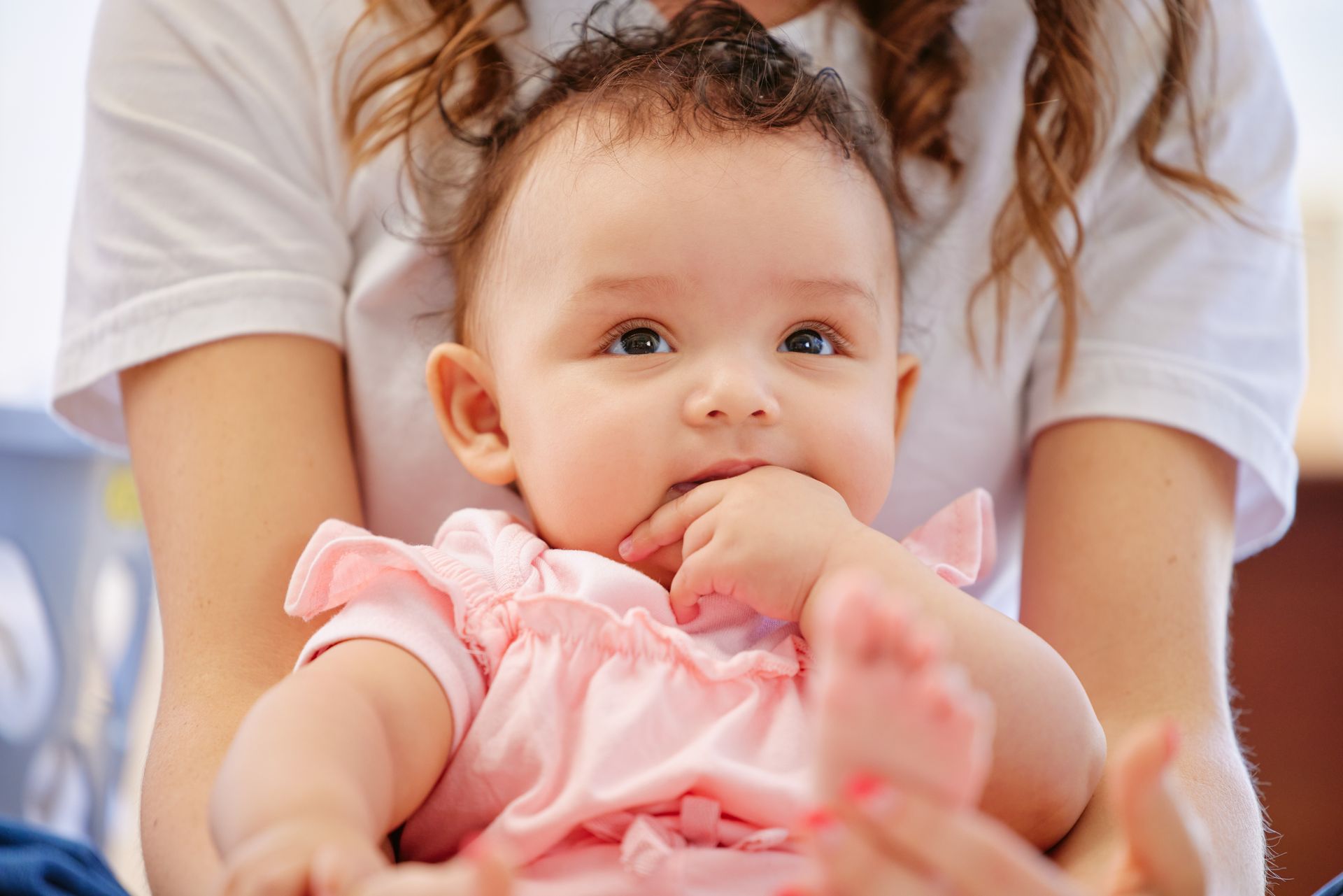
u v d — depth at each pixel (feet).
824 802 1.77
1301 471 7.32
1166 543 3.49
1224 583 3.55
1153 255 3.88
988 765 2.49
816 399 2.95
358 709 2.34
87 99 3.75
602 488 2.88
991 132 3.85
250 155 3.60
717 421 2.86
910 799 1.74
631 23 3.91
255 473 3.30
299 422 3.42
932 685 1.74
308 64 3.70
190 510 3.27
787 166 3.06
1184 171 3.87
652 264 2.94
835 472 2.95
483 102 3.76
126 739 7.06
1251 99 3.99
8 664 6.70
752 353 2.94
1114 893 1.99
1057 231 3.82
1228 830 2.75
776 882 2.36
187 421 3.39
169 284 3.48
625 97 3.23
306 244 3.61
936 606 2.58
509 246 3.25
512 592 2.75
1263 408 3.82
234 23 3.66
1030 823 2.57
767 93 3.24
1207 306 3.82
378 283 3.64
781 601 2.68
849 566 2.64
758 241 2.96
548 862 2.43
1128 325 3.80
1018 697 2.51
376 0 3.72
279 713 2.26
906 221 3.81
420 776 2.45
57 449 6.89
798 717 2.61
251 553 3.19
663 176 3.00
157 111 3.59
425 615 2.64
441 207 3.70
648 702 2.55
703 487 2.84
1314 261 7.95
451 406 3.42
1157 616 3.37
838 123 3.33
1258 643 7.06
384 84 3.64
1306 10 8.13
